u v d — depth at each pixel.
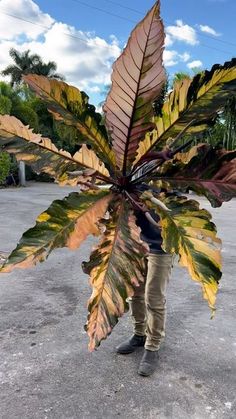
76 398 2.22
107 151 1.17
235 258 5.42
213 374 2.47
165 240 1.21
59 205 1.15
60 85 1.09
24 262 1.11
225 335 3.02
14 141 1.14
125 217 1.20
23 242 1.12
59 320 3.29
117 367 2.54
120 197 1.23
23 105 20.41
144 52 0.98
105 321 1.13
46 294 3.93
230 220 9.05
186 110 1.11
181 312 3.46
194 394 2.26
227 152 1.11
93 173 1.19
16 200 13.25
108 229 1.19
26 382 2.37
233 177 1.10
